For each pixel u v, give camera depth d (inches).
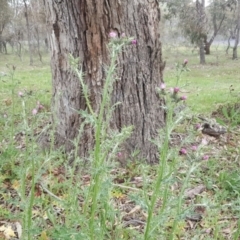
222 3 1174.3
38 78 528.7
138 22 142.9
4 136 162.7
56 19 143.3
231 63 992.9
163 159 70.4
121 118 144.9
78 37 140.3
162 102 154.1
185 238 99.3
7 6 1267.2
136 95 146.5
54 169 132.9
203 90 403.2
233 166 151.4
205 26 1005.2
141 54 145.6
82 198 113.3
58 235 73.1
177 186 125.1
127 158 146.2
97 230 76.7
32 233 79.3
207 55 1257.4
